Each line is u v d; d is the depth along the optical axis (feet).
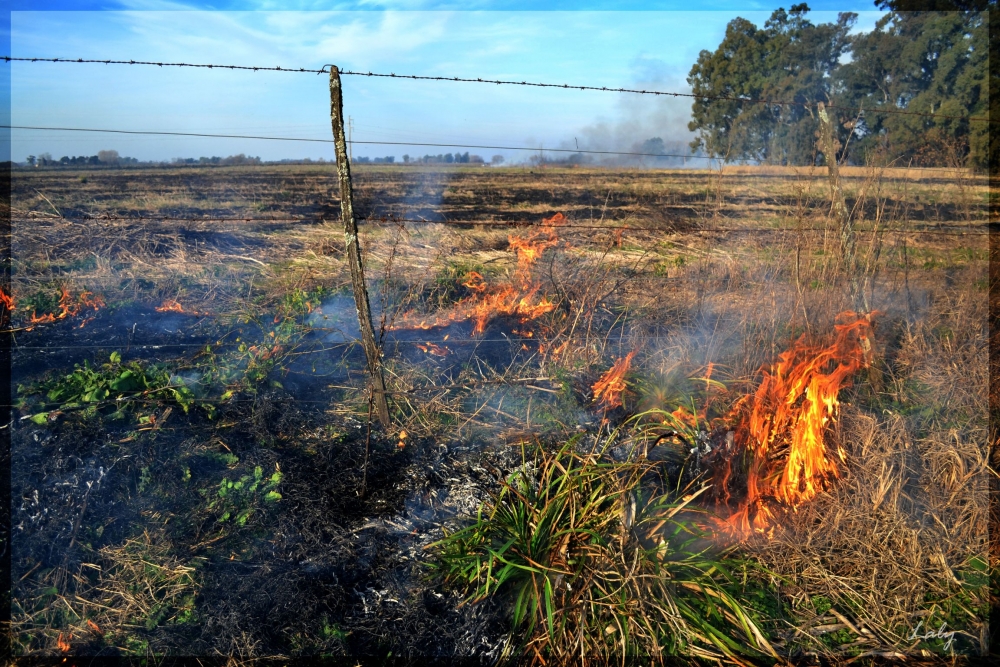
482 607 10.61
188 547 11.67
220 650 9.74
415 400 16.67
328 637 10.09
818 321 18.24
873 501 12.84
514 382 17.35
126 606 10.46
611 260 31.99
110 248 31.09
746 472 13.39
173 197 61.62
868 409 16.42
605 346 19.66
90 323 21.68
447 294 24.99
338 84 13.38
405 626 10.34
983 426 15.71
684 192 69.92
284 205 57.21
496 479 13.57
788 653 10.13
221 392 16.40
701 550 11.84
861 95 97.40
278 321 21.93
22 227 34.14
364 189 70.64
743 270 26.50
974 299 23.36
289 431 15.49
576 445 14.47
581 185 79.25
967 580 11.52
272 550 11.79
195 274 28.25
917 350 19.56
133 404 15.07
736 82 107.04
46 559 11.10
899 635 10.50
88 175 97.30
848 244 18.17
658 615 10.43
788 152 73.51
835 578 11.50
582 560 10.68
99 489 12.43
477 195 67.56
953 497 13.14
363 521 12.58
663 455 14.16
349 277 27.27
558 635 9.98
